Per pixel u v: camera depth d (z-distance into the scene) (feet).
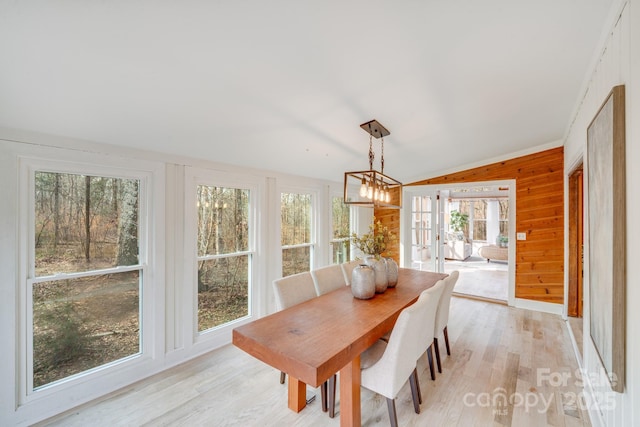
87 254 7.03
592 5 4.44
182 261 8.79
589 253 6.21
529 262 13.35
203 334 9.43
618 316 4.15
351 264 10.18
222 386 7.50
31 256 6.18
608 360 4.57
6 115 5.38
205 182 9.45
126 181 7.71
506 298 15.11
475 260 28.58
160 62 4.71
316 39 4.71
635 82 3.79
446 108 7.88
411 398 6.98
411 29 4.69
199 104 6.11
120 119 6.22
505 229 29.99
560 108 8.64
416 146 10.96
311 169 12.21
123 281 7.64
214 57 4.79
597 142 5.28
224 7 3.87
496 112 8.52
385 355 5.50
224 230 10.12
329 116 7.51
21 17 3.59
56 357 6.57
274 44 4.69
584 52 5.71
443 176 15.85
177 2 3.69
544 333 10.62
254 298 11.02
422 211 17.29
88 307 7.05
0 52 4.02
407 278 10.00
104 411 6.54
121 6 3.64
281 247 12.01
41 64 4.38
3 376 5.77
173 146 7.94
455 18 4.51
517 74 6.41
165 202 8.34
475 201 32.01
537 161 13.04
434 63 5.72
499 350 9.34
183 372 8.17
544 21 4.73
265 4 3.91
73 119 5.91
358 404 5.66
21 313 6.03
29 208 6.13
